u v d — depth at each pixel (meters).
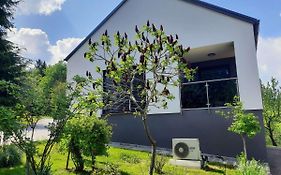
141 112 6.26
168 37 5.58
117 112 11.33
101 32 13.38
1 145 7.14
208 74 13.70
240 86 9.56
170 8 11.64
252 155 8.80
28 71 15.05
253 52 9.66
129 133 11.16
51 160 7.75
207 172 7.21
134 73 5.78
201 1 10.90
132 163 7.95
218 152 9.33
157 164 7.11
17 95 5.29
